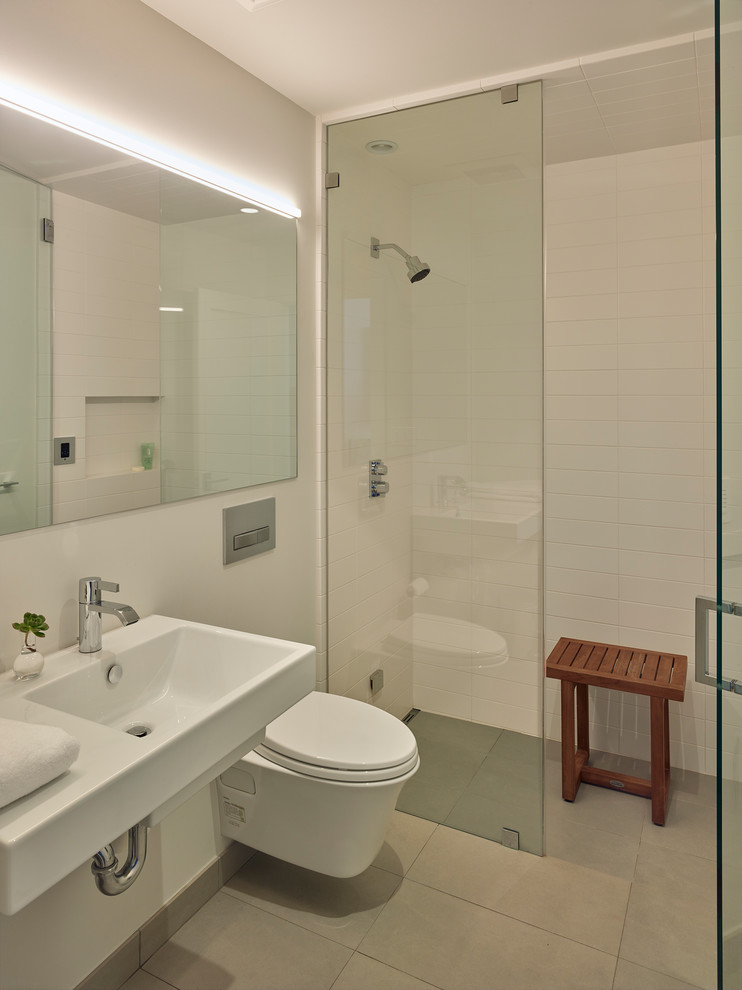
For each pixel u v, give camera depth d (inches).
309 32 75.8
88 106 65.2
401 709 99.2
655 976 69.9
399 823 96.4
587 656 107.1
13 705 52.6
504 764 92.4
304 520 100.6
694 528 107.0
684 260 104.2
